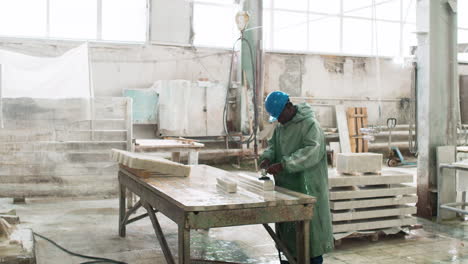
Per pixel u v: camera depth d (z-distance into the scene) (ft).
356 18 43.37
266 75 40.19
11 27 32.73
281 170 11.22
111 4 34.96
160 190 10.82
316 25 42.11
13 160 22.29
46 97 23.27
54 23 33.71
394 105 44.39
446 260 14.51
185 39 37.09
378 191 16.17
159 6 35.99
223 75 38.32
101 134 23.29
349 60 42.88
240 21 33.78
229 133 36.60
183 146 21.11
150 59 35.99
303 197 10.10
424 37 20.57
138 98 32.89
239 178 12.47
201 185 11.70
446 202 20.15
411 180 16.62
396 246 15.96
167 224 18.78
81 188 23.09
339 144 40.63
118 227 18.02
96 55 34.40
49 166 22.68
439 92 20.62
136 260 14.14
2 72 23.02
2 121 22.08
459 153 23.13
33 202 22.34
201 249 15.44
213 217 9.20
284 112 11.83
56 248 15.15
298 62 41.16
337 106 41.73
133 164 12.66
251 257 14.73
